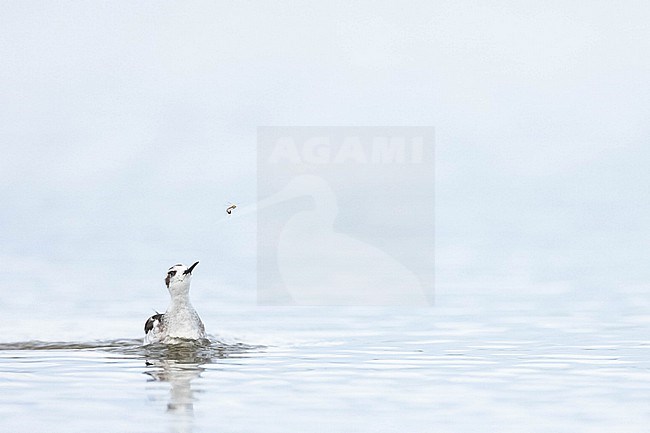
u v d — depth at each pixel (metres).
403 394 8.45
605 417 7.67
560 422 7.53
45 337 11.55
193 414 7.82
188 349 10.69
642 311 13.39
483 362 9.88
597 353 10.33
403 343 11.07
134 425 7.50
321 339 11.39
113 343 11.17
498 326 12.23
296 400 8.27
